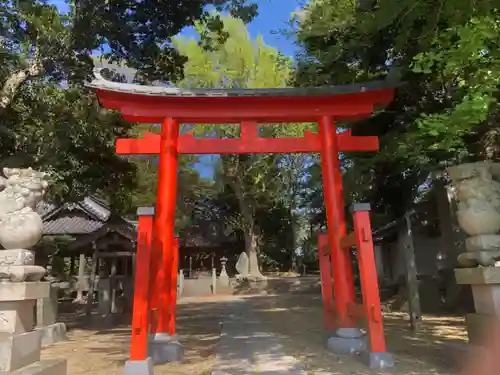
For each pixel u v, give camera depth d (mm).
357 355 6918
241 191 32281
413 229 17172
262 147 8852
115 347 8938
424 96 9859
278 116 8891
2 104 10461
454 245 13734
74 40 10281
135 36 10961
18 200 5473
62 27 10586
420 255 16938
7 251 5156
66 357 7855
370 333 6234
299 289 29344
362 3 8414
